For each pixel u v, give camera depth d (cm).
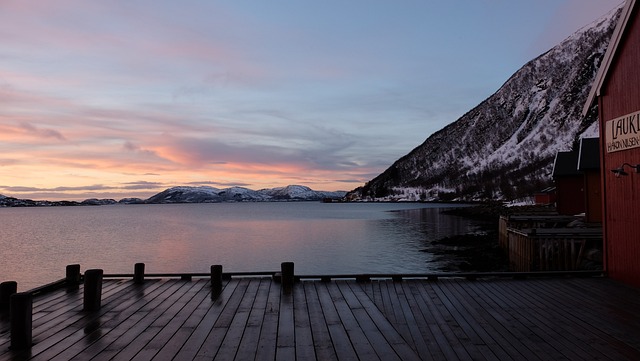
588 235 1898
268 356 547
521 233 2166
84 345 586
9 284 777
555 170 3378
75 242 4441
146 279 1093
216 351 565
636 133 1012
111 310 779
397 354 552
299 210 14788
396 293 931
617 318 743
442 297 898
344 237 4419
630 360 555
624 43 1064
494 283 1037
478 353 588
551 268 1939
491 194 18850
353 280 1060
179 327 673
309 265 2688
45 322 700
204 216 10544
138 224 7488
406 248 3406
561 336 650
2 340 609
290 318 724
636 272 1011
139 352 560
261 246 3750
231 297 883
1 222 8819
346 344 591
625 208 1061
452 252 3109
